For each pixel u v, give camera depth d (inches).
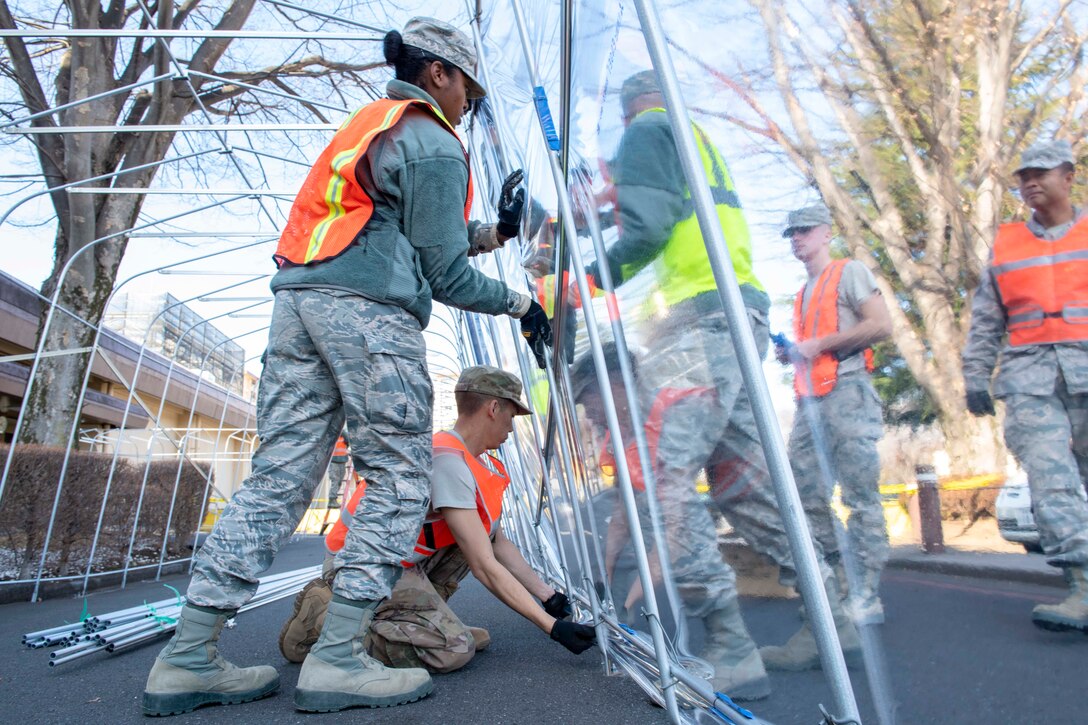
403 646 77.0
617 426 61.5
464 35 76.5
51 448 213.5
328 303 65.8
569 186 74.8
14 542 195.2
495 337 128.3
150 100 327.0
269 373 68.9
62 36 144.4
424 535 85.6
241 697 67.8
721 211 44.2
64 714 65.9
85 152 293.9
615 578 75.4
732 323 39.9
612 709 61.2
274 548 67.4
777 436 38.6
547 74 73.8
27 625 138.9
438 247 68.7
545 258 85.5
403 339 67.5
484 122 116.6
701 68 45.6
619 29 56.2
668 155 53.7
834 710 37.3
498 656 87.9
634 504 60.0
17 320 521.0
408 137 68.5
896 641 35.9
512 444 136.7
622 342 65.0
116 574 232.4
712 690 51.7
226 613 66.4
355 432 66.4
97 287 307.6
